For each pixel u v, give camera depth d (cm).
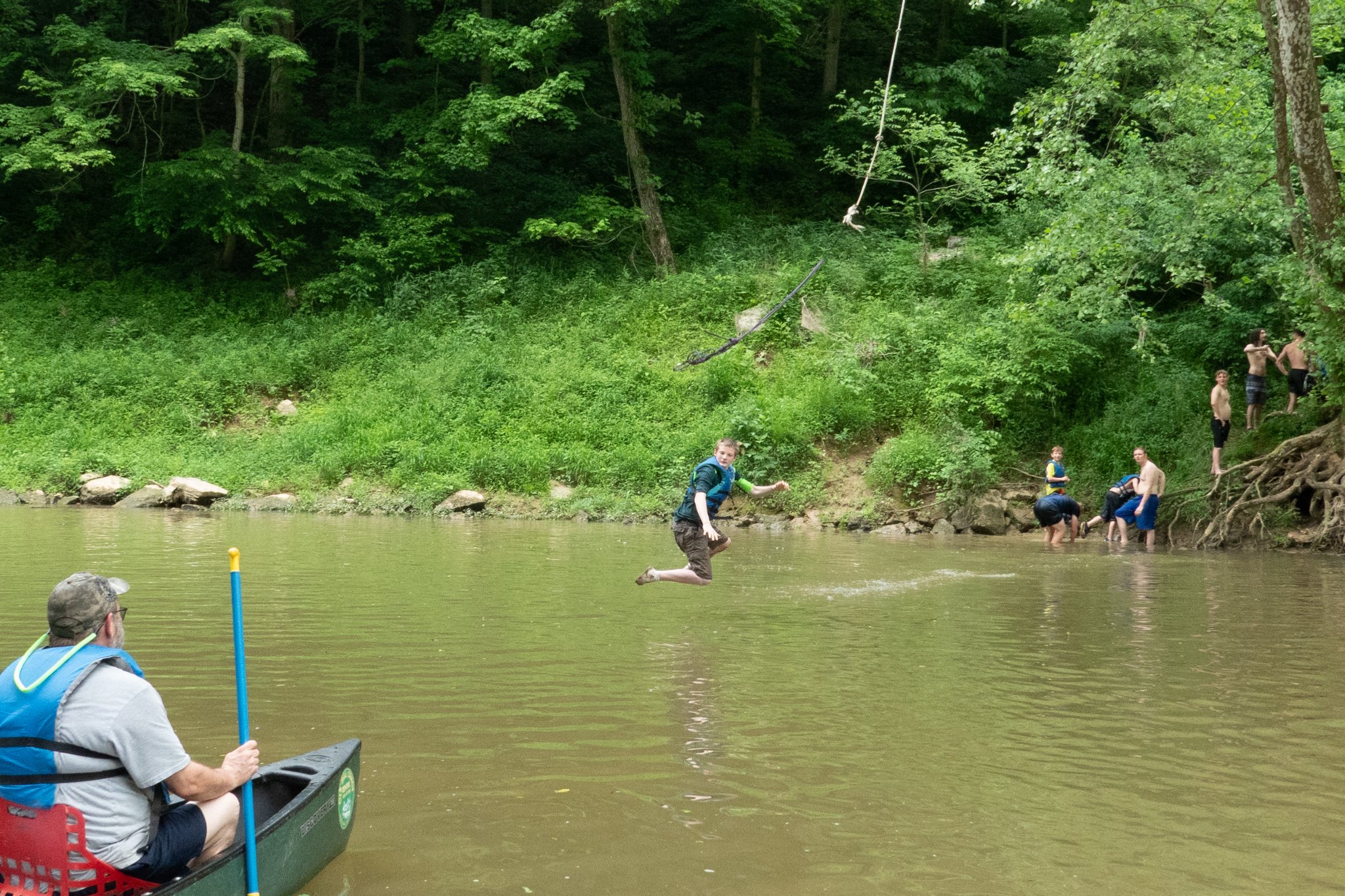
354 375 2408
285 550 1359
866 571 1271
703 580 976
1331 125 1772
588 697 647
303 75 2897
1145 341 2036
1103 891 376
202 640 802
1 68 2798
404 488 2008
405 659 747
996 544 1688
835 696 655
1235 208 1689
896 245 2506
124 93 2683
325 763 410
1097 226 1711
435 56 2756
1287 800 473
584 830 432
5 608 891
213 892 333
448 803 463
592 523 1850
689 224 2898
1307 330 1620
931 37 3503
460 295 2638
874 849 414
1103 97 1703
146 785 332
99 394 2339
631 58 2730
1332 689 681
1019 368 1997
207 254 2920
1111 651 800
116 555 1268
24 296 2659
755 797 474
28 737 327
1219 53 1719
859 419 2052
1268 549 1641
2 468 2070
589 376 2261
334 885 378
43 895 333
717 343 2338
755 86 3186
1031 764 524
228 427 2316
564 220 2764
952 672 727
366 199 2752
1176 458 1859
